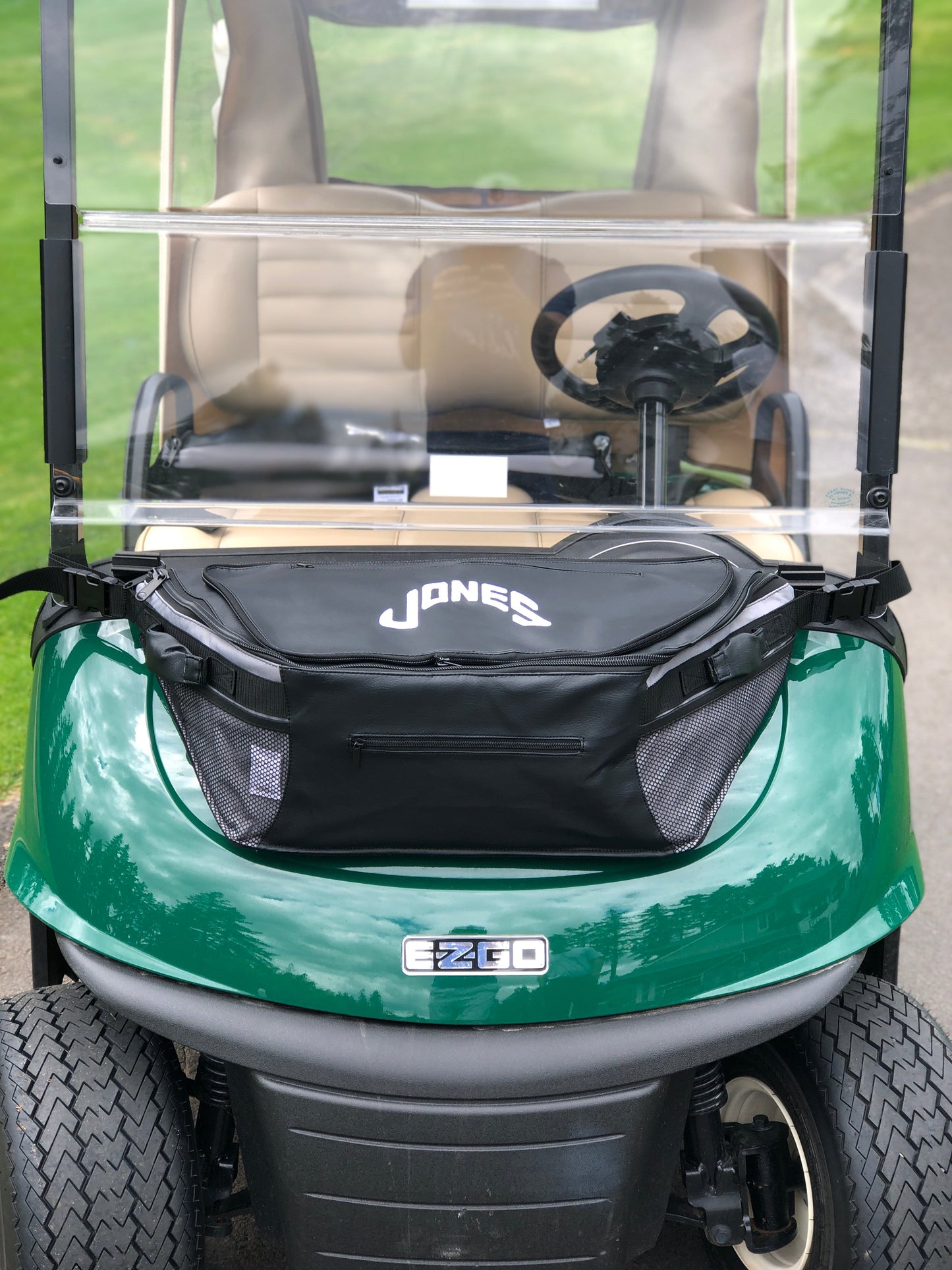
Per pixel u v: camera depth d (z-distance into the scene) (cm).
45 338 170
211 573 159
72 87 168
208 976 144
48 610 183
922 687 405
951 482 582
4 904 277
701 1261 193
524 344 200
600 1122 143
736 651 148
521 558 169
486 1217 144
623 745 141
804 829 154
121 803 153
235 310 198
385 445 200
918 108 809
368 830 144
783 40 241
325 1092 142
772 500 197
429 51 268
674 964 145
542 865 149
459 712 138
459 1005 142
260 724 142
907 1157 151
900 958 270
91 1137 147
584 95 278
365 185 243
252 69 225
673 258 203
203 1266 155
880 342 173
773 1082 166
